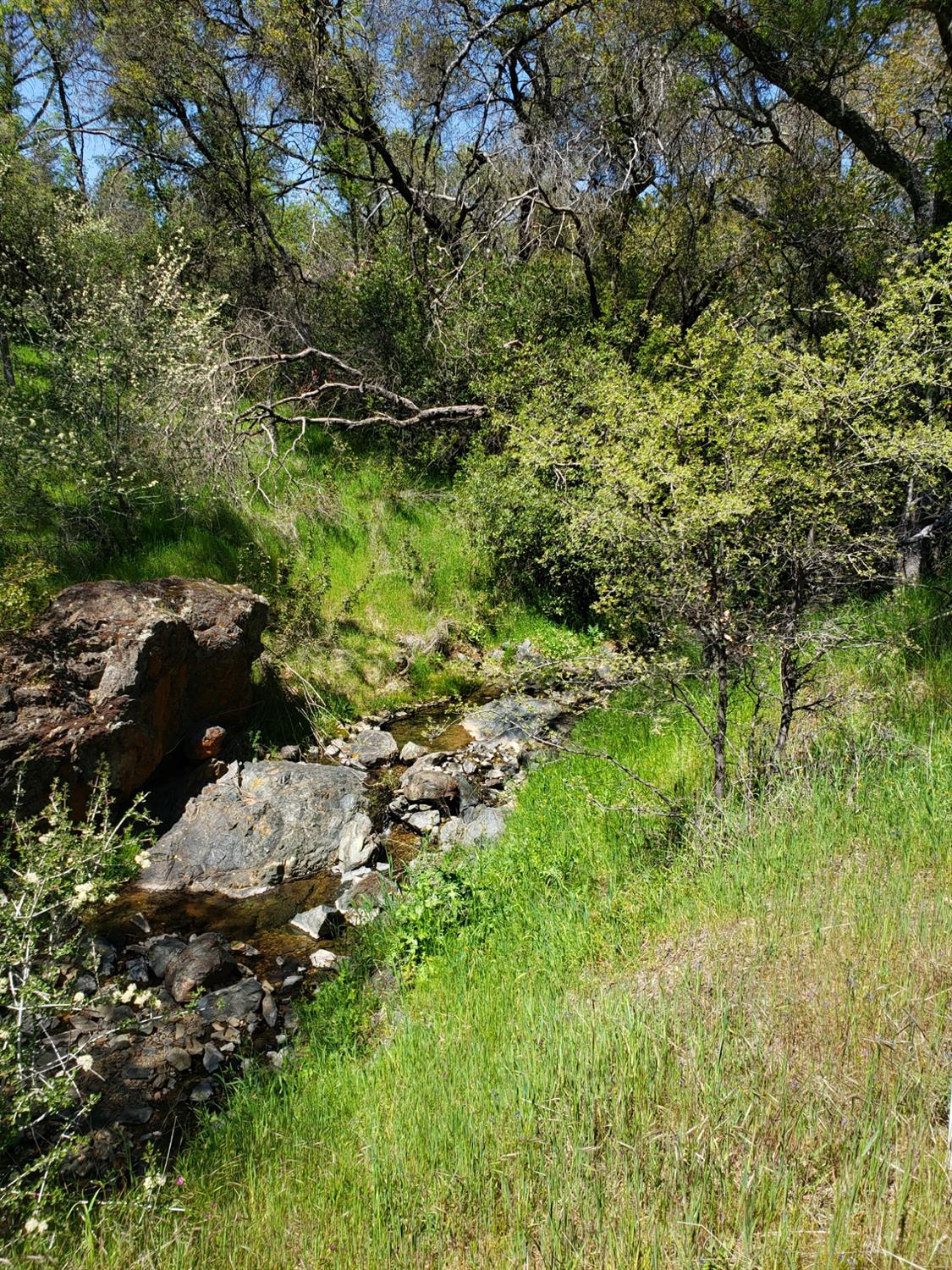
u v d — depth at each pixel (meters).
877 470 5.38
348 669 10.94
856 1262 2.41
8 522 9.88
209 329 13.00
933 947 3.65
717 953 4.21
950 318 5.83
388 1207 3.24
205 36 15.90
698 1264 2.56
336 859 7.37
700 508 4.70
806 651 5.52
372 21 15.36
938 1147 2.67
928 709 5.98
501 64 15.27
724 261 13.72
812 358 5.03
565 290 14.59
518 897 5.75
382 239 16.58
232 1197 3.65
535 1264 2.83
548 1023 4.04
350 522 12.98
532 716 9.95
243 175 17.95
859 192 11.70
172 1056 5.07
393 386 15.38
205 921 6.55
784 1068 3.13
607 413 5.64
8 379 12.41
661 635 5.71
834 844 4.75
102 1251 3.28
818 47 10.69
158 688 7.54
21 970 4.39
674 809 5.79
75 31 18.84
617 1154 3.06
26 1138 4.23
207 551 11.18
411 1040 4.46
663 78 12.79
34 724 6.77
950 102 10.58
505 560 12.61
